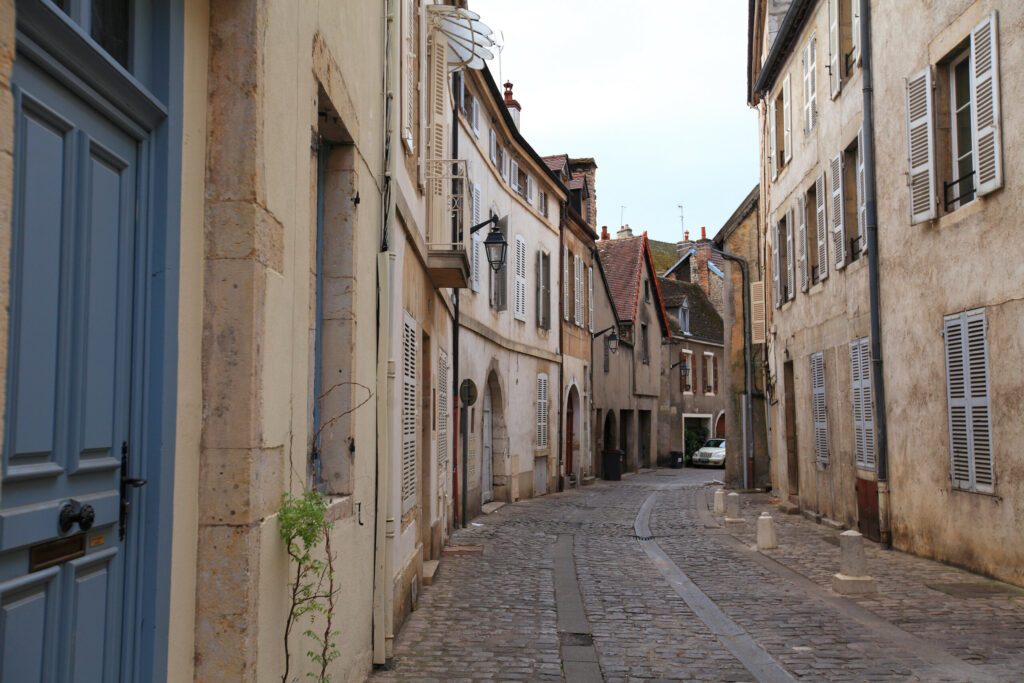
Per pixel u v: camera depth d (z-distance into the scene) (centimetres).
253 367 355
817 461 1739
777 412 2161
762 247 2320
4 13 213
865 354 1411
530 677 641
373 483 655
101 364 287
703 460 4659
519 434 2338
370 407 645
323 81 491
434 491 1204
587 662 685
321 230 577
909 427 1240
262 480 366
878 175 1335
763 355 2592
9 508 239
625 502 2302
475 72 1725
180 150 336
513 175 2267
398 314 788
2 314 211
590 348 3262
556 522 1794
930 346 1170
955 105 1145
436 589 1003
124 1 311
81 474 276
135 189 312
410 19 896
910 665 667
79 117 273
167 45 326
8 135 214
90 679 279
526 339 2398
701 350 5131
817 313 1717
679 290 5162
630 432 4034
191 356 344
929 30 1162
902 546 1273
